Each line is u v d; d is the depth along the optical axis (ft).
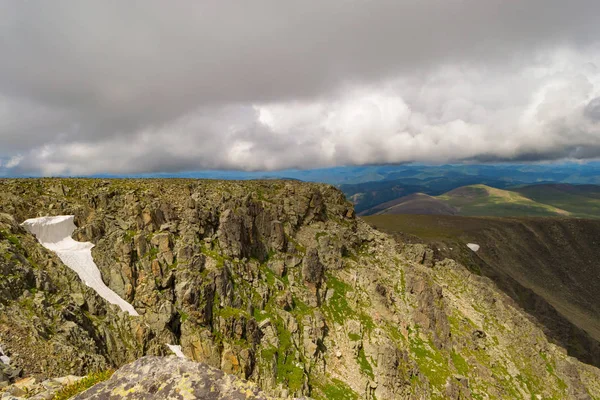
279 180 411.95
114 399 57.11
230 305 233.96
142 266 216.13
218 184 344.49
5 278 139.23
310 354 242.17
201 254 240.94
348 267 338.34
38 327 126.72
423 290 328.70
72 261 193.36
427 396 242.99
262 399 58.34
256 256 293.84
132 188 265.13
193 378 59.88
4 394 74.28
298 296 283.79
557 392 314.14
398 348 263.08
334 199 433.48
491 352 319.68
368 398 231.50
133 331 176.14
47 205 217.56
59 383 80.12
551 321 564.30
